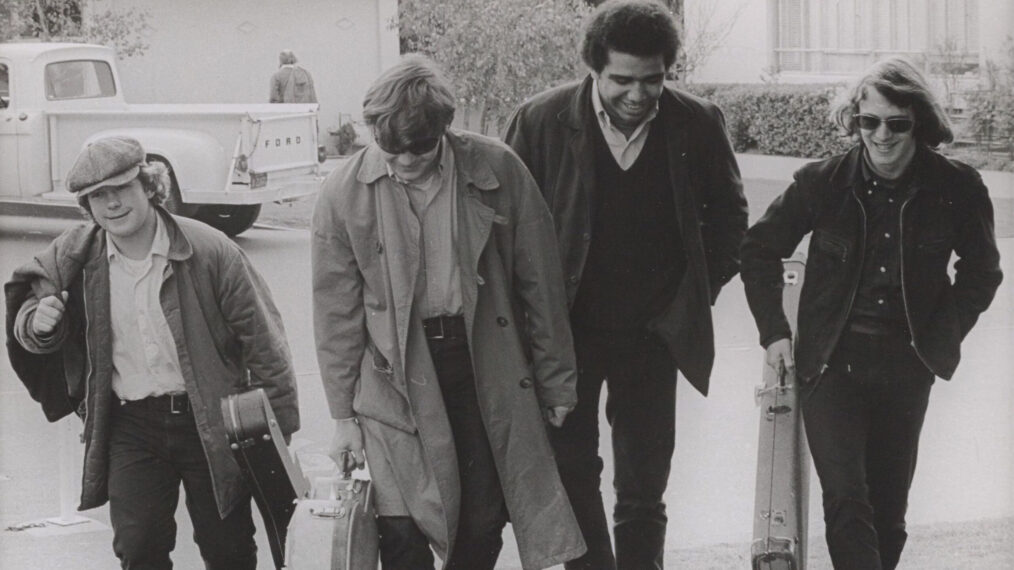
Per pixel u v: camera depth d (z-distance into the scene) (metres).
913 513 6.32
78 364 4.41
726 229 4.87
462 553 4.26
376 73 11.72
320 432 7.71
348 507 3.99
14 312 4.36
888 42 15.20
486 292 4.14
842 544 4.41
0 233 12.41
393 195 4.05
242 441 4.15
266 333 4.44
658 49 4.38
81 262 4.30
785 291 4.84
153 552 4.31
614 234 4.67
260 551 6.01
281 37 11.89
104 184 4.13
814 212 4.57
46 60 12.20
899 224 4.45
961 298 4.60
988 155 13.95
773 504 4.26
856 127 4.45
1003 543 5.84
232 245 4.43
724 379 9.11
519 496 4.18
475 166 4.11
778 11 15.78
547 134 4.67
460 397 4.15
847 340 4.50
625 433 4.86
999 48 14.23
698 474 7.05
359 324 4.12
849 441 4.49
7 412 8.60
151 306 4.28
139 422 4.33
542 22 9.91
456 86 10.00
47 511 6.69
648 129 4.62
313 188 12.03
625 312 4.73
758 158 15.69
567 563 4.77
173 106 12.05
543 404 4.30
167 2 12.09
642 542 4.88
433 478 4.07
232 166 11.67
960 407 8.09
